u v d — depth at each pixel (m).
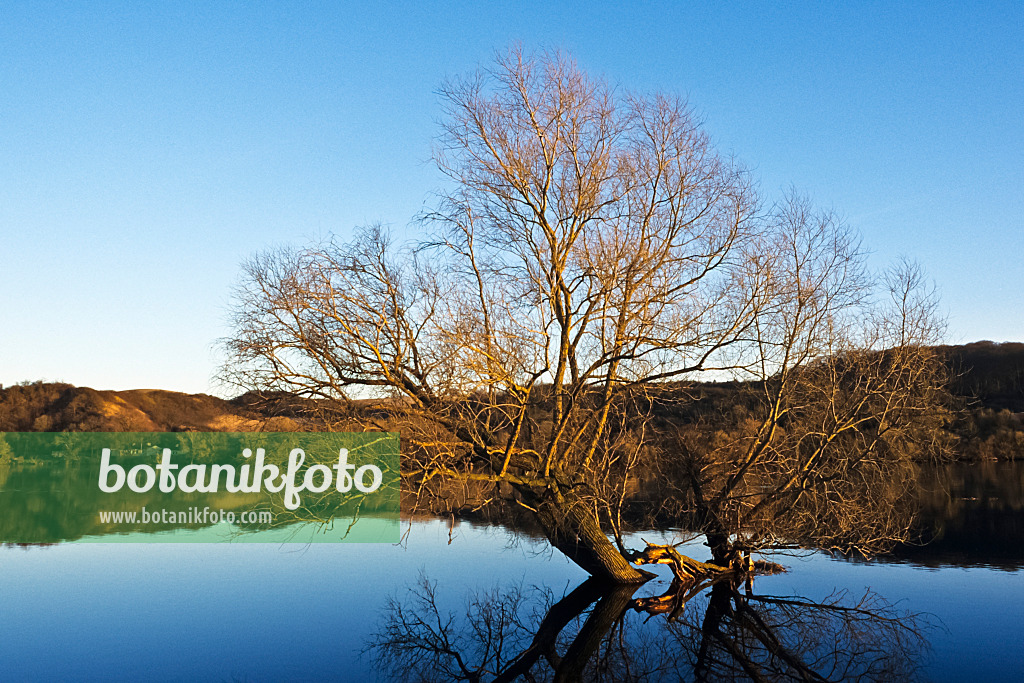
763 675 11.70
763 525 16.86
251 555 22.27
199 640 13.16
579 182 16.19
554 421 16.22
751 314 15.16
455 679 11.48
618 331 15.40
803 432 16.55
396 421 14.80
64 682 10.84
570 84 16.55
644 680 11.62
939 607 15.47
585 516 16.81
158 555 22.03
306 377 14.16
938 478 38.94
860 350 16.58
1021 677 11.05
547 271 16.16
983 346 76.31
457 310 15.54
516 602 16.56
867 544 17.69
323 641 13.30
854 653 12.61
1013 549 21.84
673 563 16.66
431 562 21.33
